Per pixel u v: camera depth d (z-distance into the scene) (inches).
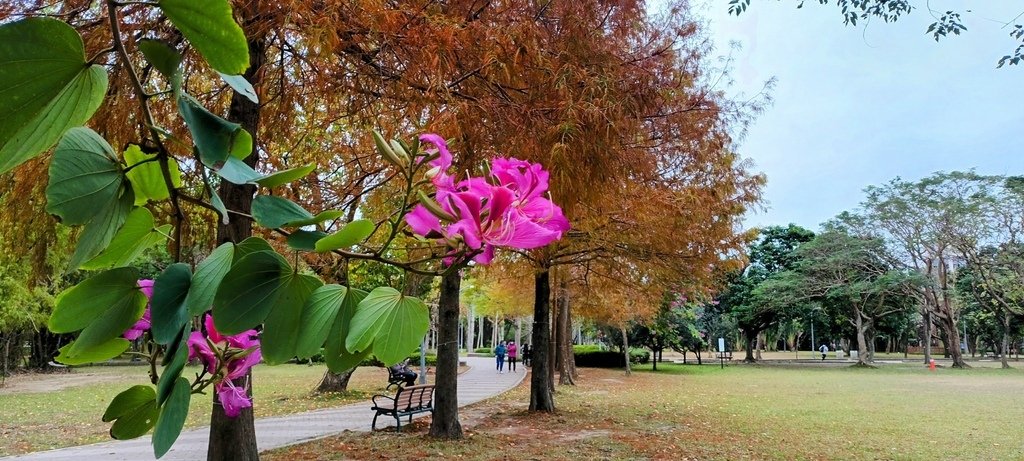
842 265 1148.5
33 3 140.8
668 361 1465.3
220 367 36.8
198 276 31.4
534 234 32.1
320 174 220.2
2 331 713.0
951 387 751.7
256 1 132.4
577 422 406.9
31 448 313.7
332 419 417.1
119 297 33.0
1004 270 1052.5
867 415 482.9
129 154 33.4
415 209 33.5
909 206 1076.5
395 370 622.5
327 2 132.6
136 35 118.0
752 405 547.2
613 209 292.5
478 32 150.9
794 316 1364.4
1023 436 387.5
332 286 35.3
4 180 147.7
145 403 34.5
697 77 271.1
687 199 293.1
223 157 30.7
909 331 1692.9
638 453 308.3
